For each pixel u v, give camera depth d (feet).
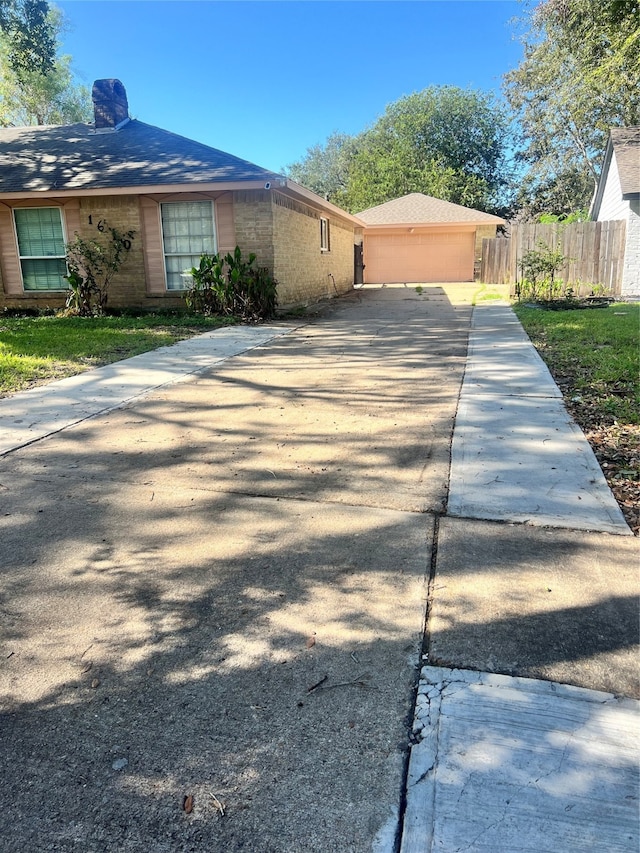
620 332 27.94
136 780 5.49
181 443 14.75
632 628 7.52
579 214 85.25
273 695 6.49
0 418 16.72
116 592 8.50
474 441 14.32
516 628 7.53
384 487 11.89
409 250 78.69
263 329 33.53
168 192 37.78
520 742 5.81
